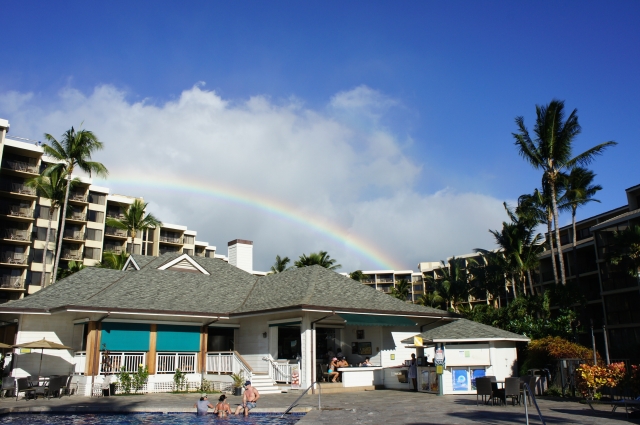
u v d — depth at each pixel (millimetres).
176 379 26766
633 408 15359
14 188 69625
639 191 53312
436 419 14367
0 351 28234
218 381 26969
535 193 49438
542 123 45438
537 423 13227
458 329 24891
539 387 22375
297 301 26641
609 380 17359
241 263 42938
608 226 52531
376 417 15117
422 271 131250
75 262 66938
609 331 54188
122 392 24906
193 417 17484
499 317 37312
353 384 26734
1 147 66750
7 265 68250
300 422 14133
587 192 50969
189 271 34062
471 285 87625
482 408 17188
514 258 60188
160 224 70000
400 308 29375
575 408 16766
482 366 23484
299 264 69000
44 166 72688
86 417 17672
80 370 25875
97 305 25375
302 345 25828
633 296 52031
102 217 81500
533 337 33844
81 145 50969
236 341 30828
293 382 25594
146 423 16016
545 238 71312
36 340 26359
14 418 17484
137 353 26484
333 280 30953
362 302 28625
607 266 54750
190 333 28375
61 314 27234
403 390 26219
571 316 35875
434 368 24641
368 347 29484
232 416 17609
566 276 66875
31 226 71062
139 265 33969
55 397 23344
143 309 26000
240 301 31781
